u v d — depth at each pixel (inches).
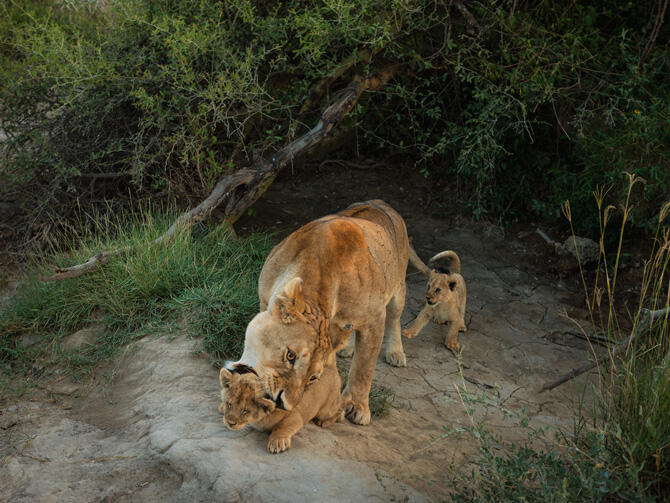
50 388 183.8
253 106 250.4
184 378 173.0
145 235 236.8
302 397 139.2
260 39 263.0
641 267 288.5
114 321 206.2
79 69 240.5
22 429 159.5
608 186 291.6
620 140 279.7
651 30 307.0
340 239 148.7
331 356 153.4
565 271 294.2
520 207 337.4
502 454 161.6
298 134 311.6
